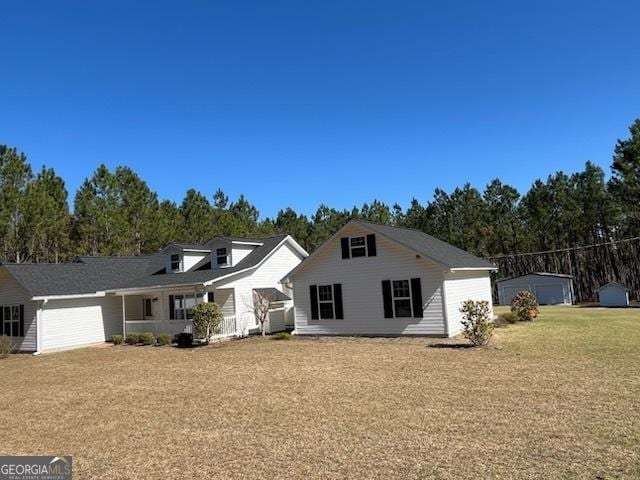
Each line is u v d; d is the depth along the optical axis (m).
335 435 7.61
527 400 9.04
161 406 10.31
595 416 7.82
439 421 8.04
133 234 40.81
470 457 6.38
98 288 26.12
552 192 51.94
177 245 27.58
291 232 56.59
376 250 21.08
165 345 22.70
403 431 7.62
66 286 25.05
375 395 10.12
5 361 20.92
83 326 25.34
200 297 25.56
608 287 38.72
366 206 57.16
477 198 54.91
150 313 27.98
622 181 42.88
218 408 9.81
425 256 19.59
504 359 13.50
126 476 6.47
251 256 27.17
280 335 22.27
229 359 16.88
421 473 5.96
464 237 52.72
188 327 23.45
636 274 48.59
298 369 13.88
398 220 60.50
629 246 48.34
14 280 24.86
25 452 7.76
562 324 22.53
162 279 26.42
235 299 24.52
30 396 12.39
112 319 26.77
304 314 22.97
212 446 7.46
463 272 22.17
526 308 25.19
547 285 43.81
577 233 51.00
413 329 20.00
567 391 9.54
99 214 38.31
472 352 15.08
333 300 22.09
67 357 20.64
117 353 20.97
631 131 42.53
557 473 5.74
